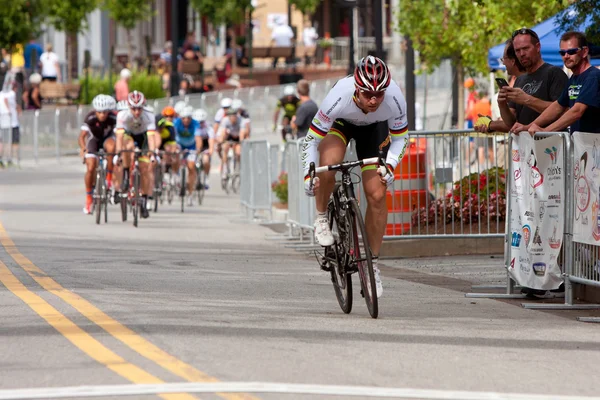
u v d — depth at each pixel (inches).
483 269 1224.2
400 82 3814.0
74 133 3400.6
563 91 966.4
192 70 4375.0
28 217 1792.6
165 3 5319.9
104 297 919.0
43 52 4377.5
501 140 1289.4
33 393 592.7
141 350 697.0
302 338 758.5
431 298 992.2
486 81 2564.0
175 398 582.9
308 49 5221.5
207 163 2290.8
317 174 874.8
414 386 628.4
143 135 1809.8
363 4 2069.4
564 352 743.1
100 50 4611.2
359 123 874.8
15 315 824.9
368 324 827.4
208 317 831.1
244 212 1985.7
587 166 902.4
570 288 941.2
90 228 1647.4
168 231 1641.2
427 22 2220.7
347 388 615.2
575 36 951.6
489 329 825.5
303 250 1421.0
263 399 586.6
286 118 2659.9
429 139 1360.7
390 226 1338.6
